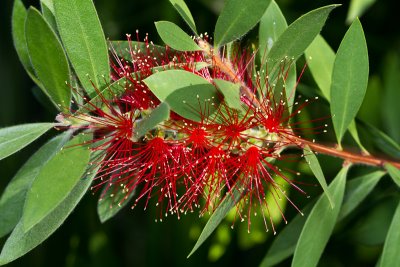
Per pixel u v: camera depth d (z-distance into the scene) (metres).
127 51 0.50
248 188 0.49
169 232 0.67
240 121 0.48
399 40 0.69
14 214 0.49
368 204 0.61
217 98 0.45
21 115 0.72
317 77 0.54
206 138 0.47
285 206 0.65
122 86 0.47
